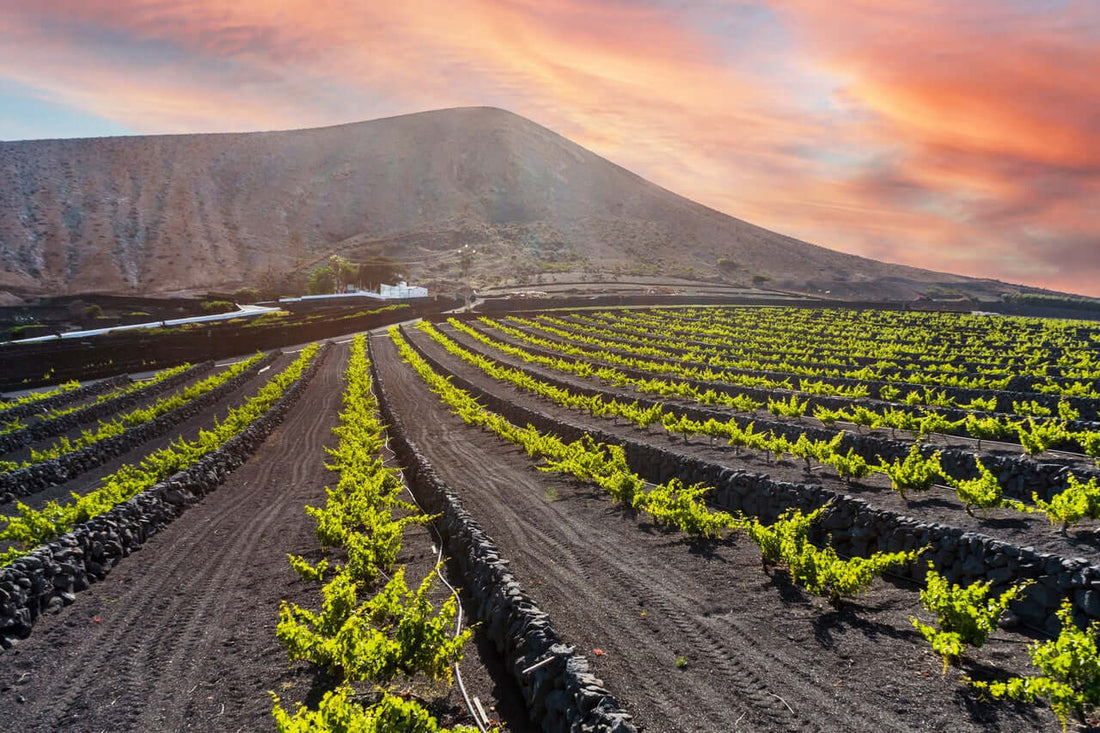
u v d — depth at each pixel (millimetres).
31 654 10633
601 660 9609
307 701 8938
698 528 15070
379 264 169000
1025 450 20766
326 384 55250
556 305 117562
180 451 28625
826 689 8539
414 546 16281
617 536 15688
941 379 35375
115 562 15219
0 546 16797
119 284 183000
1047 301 140125
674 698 8508
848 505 14789
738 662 9367
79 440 30969
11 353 63188
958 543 12125
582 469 20922
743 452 22703
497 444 29312
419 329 96750
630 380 42000
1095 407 27031
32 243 196250
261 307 126000
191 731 8312
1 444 31547
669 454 21984
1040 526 12883
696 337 71812
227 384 51781
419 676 9820
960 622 9086
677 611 11242
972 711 7832
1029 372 39438
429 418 37969
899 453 20938
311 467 26719
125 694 9258
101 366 67125
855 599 11547
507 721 8641
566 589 12445
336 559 15133
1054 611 10188
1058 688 7238
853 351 55688
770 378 41625
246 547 16297
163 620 11875
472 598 12391
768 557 12750
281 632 9289
